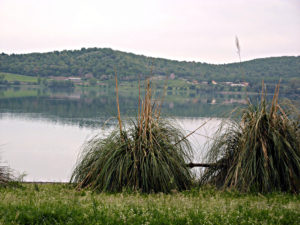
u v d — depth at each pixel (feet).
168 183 21.65
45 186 23.88
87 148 24.34
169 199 18.30
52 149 73.87
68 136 96.02
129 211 15.07
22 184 24.30
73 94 391.24
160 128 24.00
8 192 19.33
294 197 19.79
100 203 16.69
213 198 19.25
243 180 21.43
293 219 14.96
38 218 14.08
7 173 23.90
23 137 92.63
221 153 24.32
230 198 19.61
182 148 24.22
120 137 23.49
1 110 184.85
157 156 22.34
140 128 23.15
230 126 24.29
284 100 23.62
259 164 21.68
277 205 17.17
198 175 24.64
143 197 19.69
